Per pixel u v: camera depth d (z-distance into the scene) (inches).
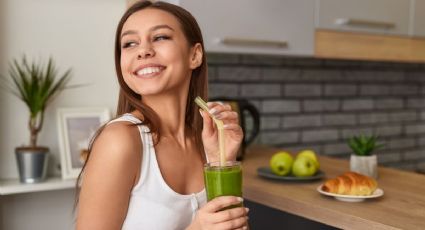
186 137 47.5
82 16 81.4
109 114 82.4
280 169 69.3
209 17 76.3
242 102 87.4
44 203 80.0
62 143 77.2
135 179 41.0
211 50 76.8
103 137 39.9
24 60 76.1
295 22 85.5
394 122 126.1
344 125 117.2
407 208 53.6
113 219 39.2
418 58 104.6
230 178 37.9
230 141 47.4
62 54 80.0
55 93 79.4
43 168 73.6
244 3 79.5
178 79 43.5
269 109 105.5
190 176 45.7
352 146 73.1
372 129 122.1
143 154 41.3
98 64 83.3
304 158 68.9
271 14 82.6
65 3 79.7
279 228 79.7
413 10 102.0
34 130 74.2
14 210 77.4
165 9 44.1
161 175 41.9
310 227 74.2
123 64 43.3
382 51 98.1
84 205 39.1
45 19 78.2
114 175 38.8
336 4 90.1
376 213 51.4
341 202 56.4
